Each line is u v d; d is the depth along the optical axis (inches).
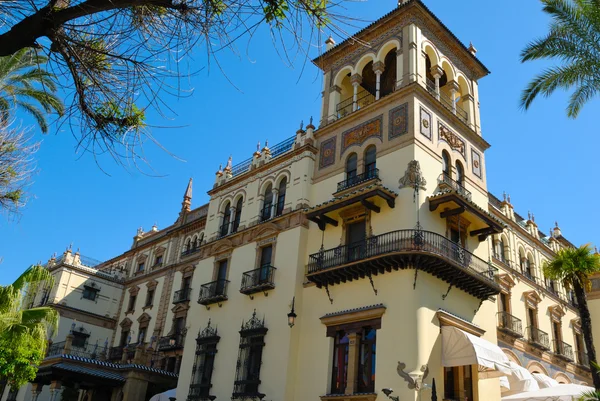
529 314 1354.6
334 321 950.4
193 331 1226.0
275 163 1256.2
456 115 1163.9
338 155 1136.2
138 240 2022.6
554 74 740.7
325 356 943.7
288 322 1011.3
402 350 831.1
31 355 1052.5
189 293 1560.0
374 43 1206.3
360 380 882.8
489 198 1408.7
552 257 1584.6
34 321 881.5
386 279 909.2
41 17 244.7
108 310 1875.0
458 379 896.3
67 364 1310.3
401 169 986.7
